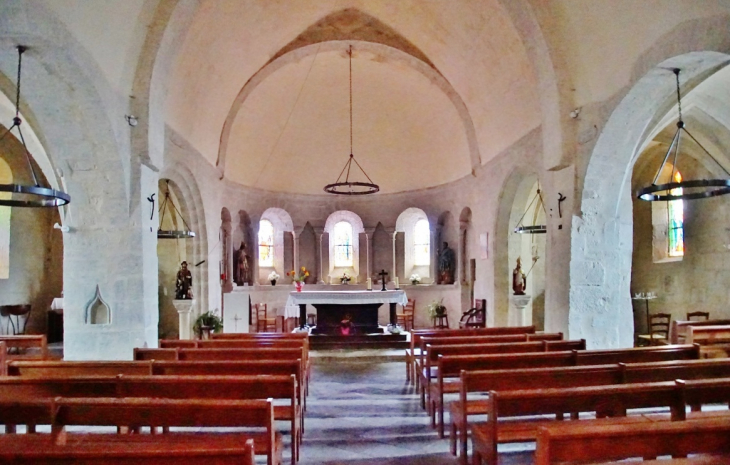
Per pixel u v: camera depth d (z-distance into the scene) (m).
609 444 3.05
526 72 11.84
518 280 14.12
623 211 10.44
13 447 4.39
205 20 10.98
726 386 4.26
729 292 13.82
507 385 5.21
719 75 10.74
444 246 18.77
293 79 16.50
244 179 17.59
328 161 19.22
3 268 14.77
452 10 12.63
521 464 5.27
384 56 15.71
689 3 7.12
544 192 11.45
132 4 8.80
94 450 2.86
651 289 16.58
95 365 6.05
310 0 13.47
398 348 13.74
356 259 20.19
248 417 4.06
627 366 5.30
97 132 8.91
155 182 10.34
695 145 13.73
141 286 9.59
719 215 14.11
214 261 14.93
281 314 18.81
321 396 8.92
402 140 18.73
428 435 6.64
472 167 16.22
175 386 4.99
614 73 9.02
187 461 2.86
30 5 6.59
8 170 15.01
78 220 9.55
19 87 7.80
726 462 3.13
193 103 12.52
